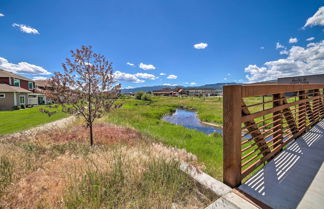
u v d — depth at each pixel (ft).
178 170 7.70
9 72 69.15
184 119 45.75
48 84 11.27
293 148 9.90
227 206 5.06
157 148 12.09
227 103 6.06
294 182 6.31
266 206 5.02
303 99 12.65
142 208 5.13
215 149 15.51
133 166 7.75
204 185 6.43
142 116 42.80
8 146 10.95
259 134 7.55
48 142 13.16
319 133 12.73
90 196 5.36
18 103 59.26
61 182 6.29
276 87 8.26
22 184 6.06
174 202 5.65
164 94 249.14
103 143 13.43
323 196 5.43
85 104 12.57
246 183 6.33
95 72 12.12
